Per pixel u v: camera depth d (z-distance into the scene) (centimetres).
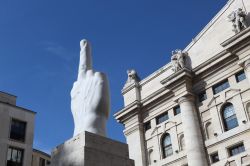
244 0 3784
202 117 3797
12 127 4056
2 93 4309
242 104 3447
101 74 1352
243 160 3269
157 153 4094
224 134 3503
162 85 4394
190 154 3622
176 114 4078
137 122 4422
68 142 1212
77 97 1377
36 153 4997
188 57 4162
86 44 1509
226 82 3709
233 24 3669
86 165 1112
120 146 1249
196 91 3944
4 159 3803
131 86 4700
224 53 3681
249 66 3403
